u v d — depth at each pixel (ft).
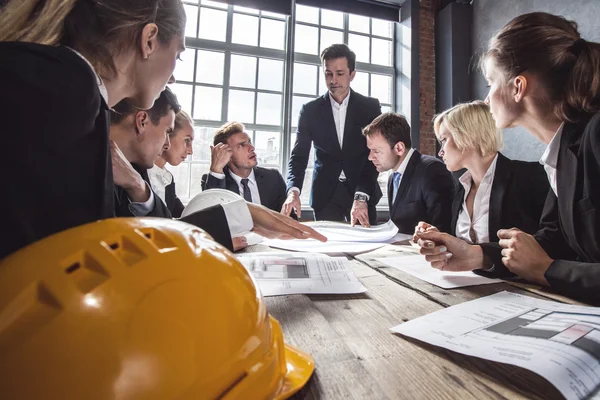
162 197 4.62
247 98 11.44
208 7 11.04
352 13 11.97
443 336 1.09
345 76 6.77
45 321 0.53
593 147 1.77
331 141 6.96
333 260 2.34
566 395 0.73
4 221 1.02
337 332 1.19
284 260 2.33
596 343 0.94
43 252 0.63
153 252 0.67
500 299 1.52
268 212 2.47
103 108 1.37
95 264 0.62
